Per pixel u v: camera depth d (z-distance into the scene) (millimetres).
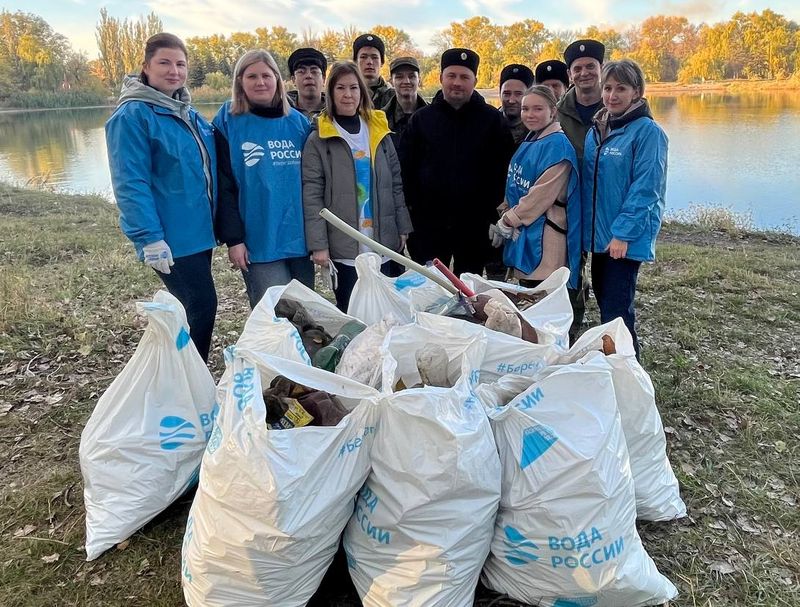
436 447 1874
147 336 2500
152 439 2475
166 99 2932
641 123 3301
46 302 5020
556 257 3617
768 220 10258
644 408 2455
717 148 17734
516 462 2045
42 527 2541
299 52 4090
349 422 1951
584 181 3609
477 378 2314
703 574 2314
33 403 3520
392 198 3697
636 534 2146
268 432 1820
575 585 1990
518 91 4508
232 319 4922
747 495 2748
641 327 4730
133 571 2312
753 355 4270
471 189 3920
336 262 3605
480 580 2215
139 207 2854
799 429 3270
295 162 3387
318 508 1866
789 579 2297
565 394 2111
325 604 2174
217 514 1878
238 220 3285
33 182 14383
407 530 1919
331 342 2666
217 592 1938
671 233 8812
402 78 4578
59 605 2176
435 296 3043
